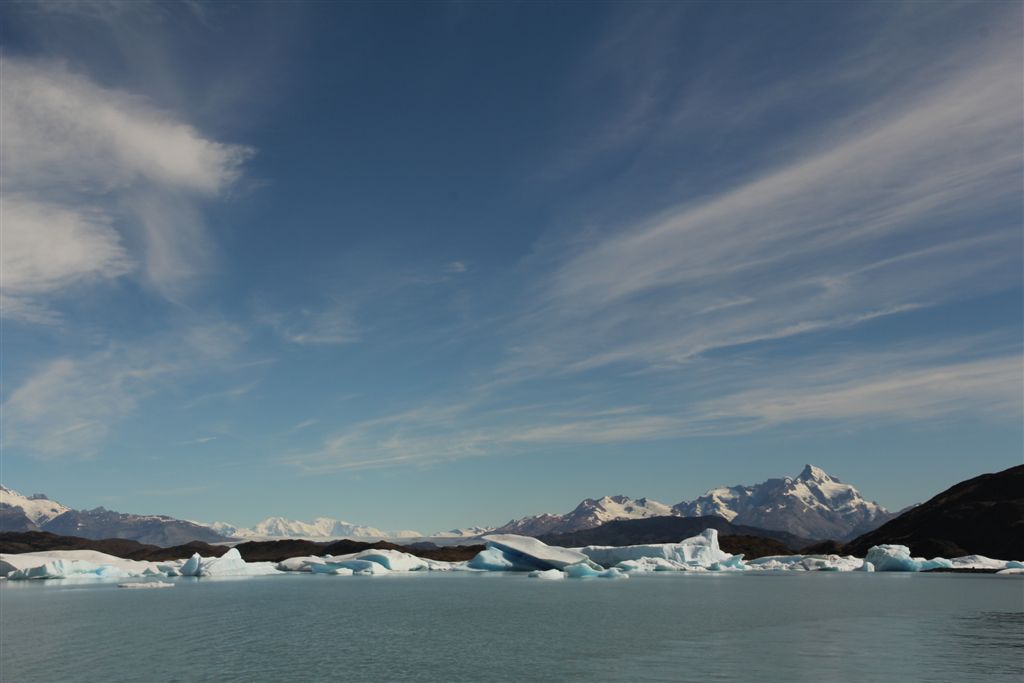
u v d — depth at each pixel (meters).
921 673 32.78
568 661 36.44
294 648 41.38
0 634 48.84
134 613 63.19
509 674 33.34
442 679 32.44
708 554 159.88
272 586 106.75
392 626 51.62
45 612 64.94
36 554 154.62
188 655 39.31
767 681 31.36
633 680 31.80
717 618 55.12
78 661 37.81
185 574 145.75
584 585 103.94
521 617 57.19
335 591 93.25
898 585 97.69
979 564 150.75
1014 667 34.03
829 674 32.69
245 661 37.28
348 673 33.91
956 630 47.06
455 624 52.59
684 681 31.55
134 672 34.75
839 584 100.94
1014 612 58.50
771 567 171.50
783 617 55.47
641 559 154.88
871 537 199.00
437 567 175.25
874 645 40.78
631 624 51.62
